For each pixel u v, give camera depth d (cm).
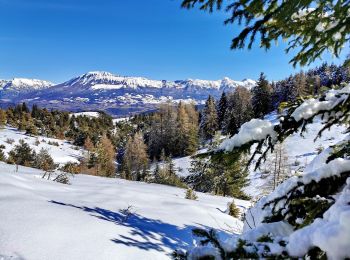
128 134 10775
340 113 254
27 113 9769
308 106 251
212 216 863
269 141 242
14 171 1125
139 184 1647
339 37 310
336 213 171
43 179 1026
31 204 559
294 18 301
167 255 466
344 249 150
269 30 305
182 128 7525
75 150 7156
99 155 5219
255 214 491
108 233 494
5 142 5841
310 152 4159
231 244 190
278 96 7169
